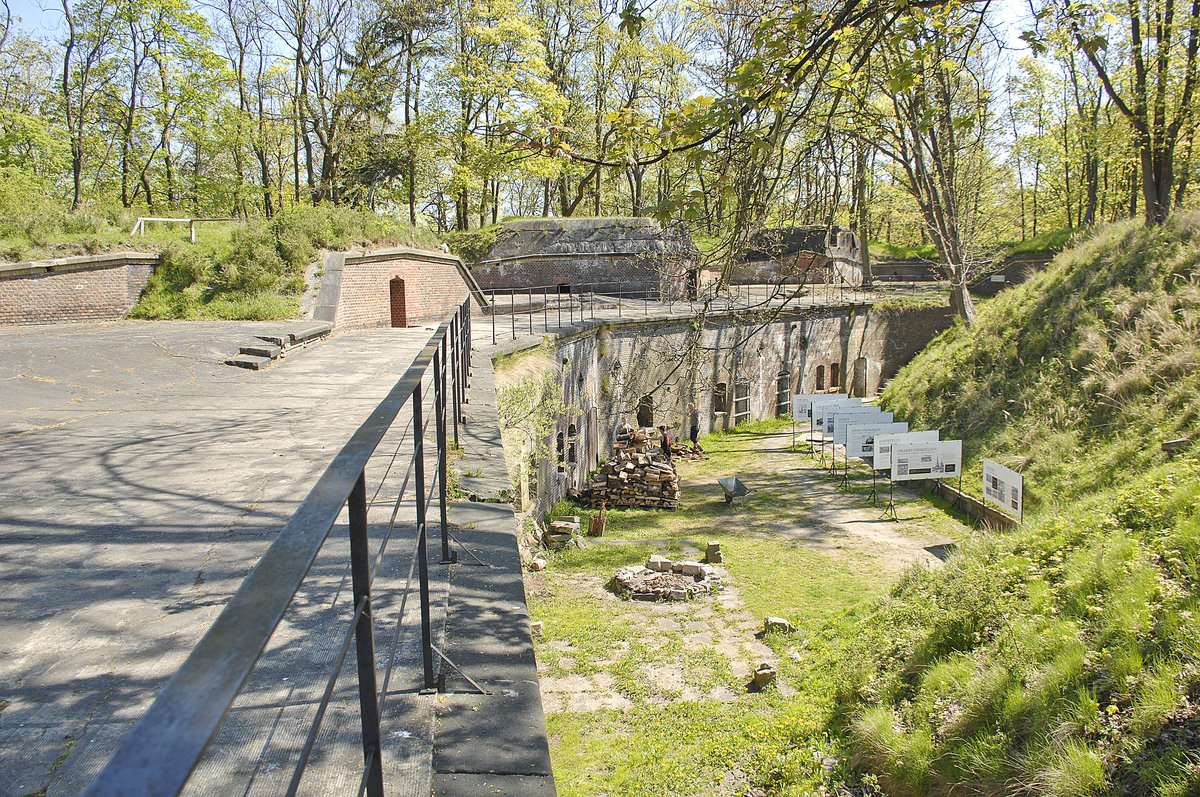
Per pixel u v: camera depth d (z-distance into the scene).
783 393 36.09
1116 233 21.73
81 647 3.21
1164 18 21.44
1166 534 8.23
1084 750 5.98
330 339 18.22
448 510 5.20
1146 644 6.67
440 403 4.27
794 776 7.96
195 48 34.84
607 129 42.38
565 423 21.92
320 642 3.26
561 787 8.09
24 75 34.97
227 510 5.09
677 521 19.69
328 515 1.34
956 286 27.05
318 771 2.39
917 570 11.99
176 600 3.68
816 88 6.21
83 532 4.64
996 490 16.78
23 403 8.96
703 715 9.57
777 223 7.67
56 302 17.50
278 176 46.06
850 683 9.30
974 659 8.06
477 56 38.47
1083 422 17.36
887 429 22.72
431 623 3.47
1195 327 16.64
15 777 2.35
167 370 11.74
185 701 0.78
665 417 29.41
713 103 6.30
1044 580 8.76
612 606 13.52
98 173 37.47
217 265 20.56
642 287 40.16
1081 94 37.81
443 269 27.64
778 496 22.06
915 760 7.13
